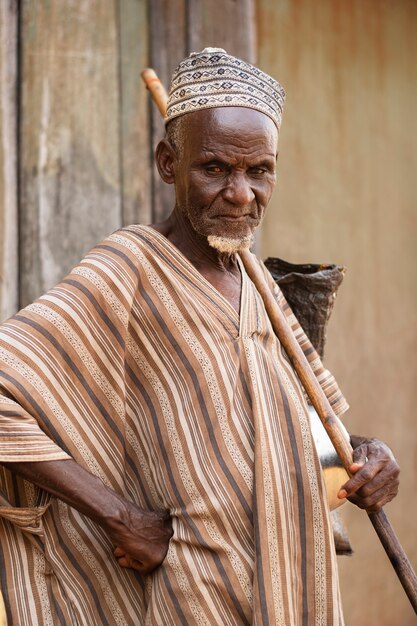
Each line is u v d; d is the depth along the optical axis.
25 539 2.43
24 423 2.27
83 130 3.93
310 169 4.56
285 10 4.47
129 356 2.46
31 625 2.37
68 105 3.91
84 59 3.94
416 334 4.89
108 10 3.97
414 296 4.88
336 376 4.68
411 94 4.82
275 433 2.40
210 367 2.41
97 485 2.29
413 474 4.89
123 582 2.45
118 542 2.30
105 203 3.95
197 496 2.33
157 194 4.02
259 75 2.47
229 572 2.27
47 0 3.89
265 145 2.42
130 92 3.99
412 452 4.89
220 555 2.29
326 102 4.59
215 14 4.10
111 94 3.97
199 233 2.46
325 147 4.60
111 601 2.43
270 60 4.44
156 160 2.58
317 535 2.38
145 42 4.02
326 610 2.36
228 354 2.44
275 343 2.59
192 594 2.28
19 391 2.30
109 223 3.95
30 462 2.26
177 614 2.28
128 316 2.44
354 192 4.68
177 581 2.29
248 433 2.38
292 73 4.50
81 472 2.29
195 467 2.35
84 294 2.40
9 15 3.83
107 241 2.54
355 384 4.72
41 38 3.88
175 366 2.43
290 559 2.32
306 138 4.55
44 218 3.87
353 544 4.68
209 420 2.37
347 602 4.63
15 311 3.82
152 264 2.50
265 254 4.46
